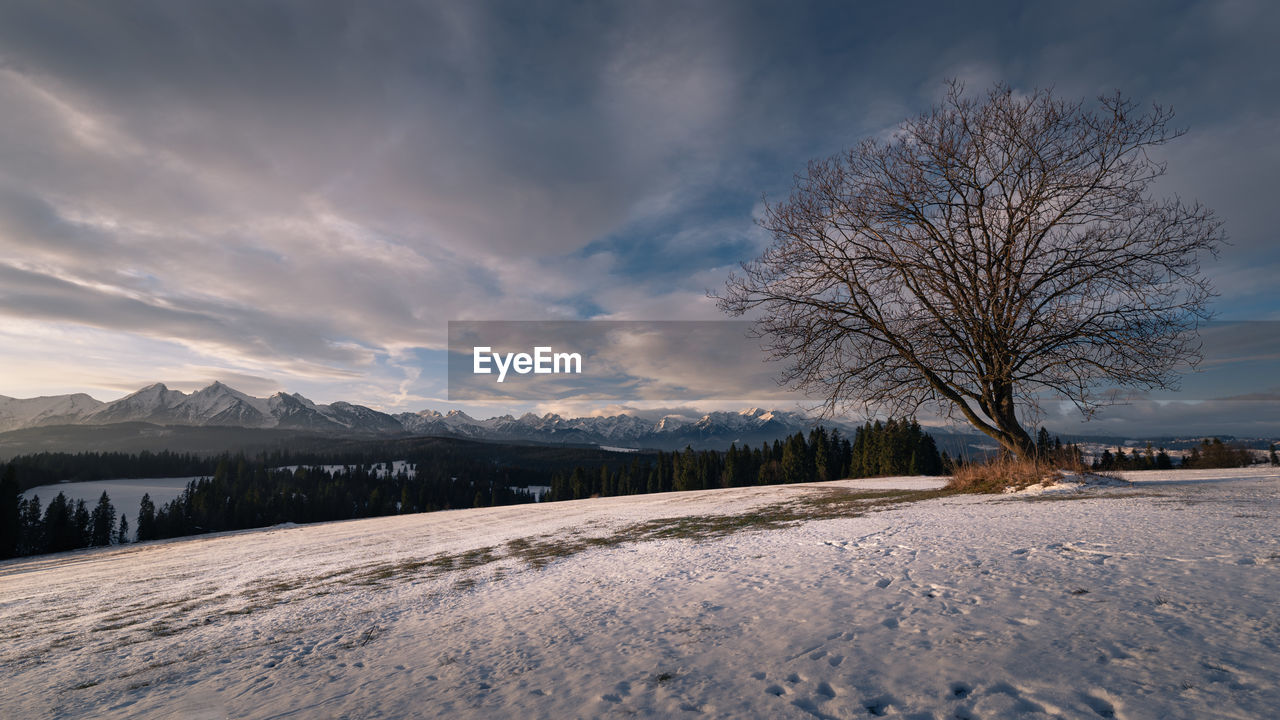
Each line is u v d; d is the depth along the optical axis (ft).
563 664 13.83
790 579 21.22
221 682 16.19
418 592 30.07
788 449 254.88
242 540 116.06
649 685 11.68
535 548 47.09
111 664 20.65
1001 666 10.76
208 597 37.19
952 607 15.05
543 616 20.13
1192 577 15.69
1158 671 9.82
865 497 64.85
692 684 11.50
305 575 44.14
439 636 18.97
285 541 92.94
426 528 90.53
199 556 79.41
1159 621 12.32
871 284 58.54
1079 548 21.30
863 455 212.64
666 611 18.35
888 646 12.52
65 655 23.38
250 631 24.03
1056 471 49.44
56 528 242.58
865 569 21.49
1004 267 53.98
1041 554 20.83
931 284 55.31
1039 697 9.34
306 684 14.83
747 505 72.02
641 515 72.02
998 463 56.29
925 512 40.34
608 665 13.35
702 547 34.83
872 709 9.61
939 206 54.80
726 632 15.02
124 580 56.39
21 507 262.88
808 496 78.89
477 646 16.81
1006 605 14.70
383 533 88.53
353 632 21.45
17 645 26.94
